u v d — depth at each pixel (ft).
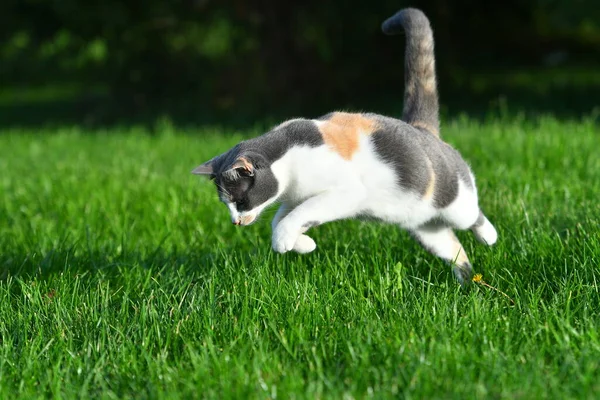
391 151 15.07
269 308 15.05
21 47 68.64
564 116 54.39
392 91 65.62
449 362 12.27
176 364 13.16
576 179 24.29
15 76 95.71
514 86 72.08
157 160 36.45
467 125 40.22
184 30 64.64
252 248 20.36
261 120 60.13
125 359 13.19
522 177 24.93
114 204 26.35
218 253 19.80
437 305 14.69
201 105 66.44
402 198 15.47
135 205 26.22
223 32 63.16
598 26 96.94
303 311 14.55
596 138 31.42
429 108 18.02
